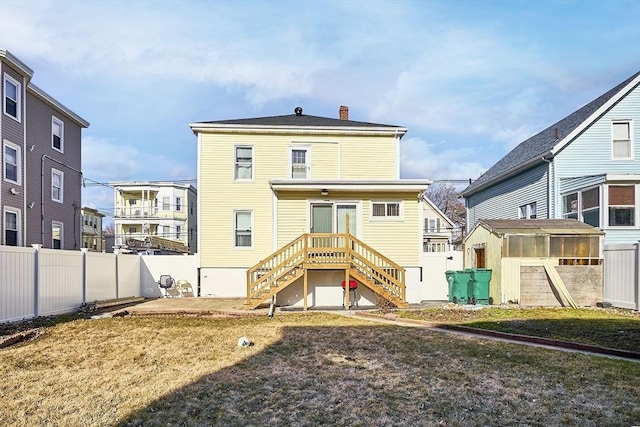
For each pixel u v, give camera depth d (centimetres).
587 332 845
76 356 692
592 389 510
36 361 659
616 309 1226
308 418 427
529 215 1886
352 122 1886
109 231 5897
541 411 442
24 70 1653
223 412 443
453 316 1105
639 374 570
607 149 1656
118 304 1388
